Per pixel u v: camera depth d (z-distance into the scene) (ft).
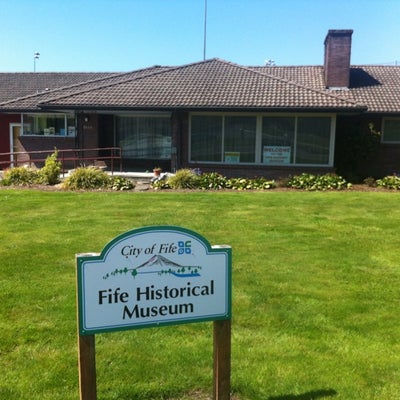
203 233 28.35
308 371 13.25
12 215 33.40
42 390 12.22
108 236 27.27
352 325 16.19
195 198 40.98
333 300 18.28
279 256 23.73
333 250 25.02
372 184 53.26
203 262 11.03
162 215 33.55
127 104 58.08
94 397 10.62
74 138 72.54
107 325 10.50
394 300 18.37
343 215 34.32
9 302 17.60
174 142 59.82
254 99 57.47
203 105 56.65
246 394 12.25
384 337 15.34
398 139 64.75
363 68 75.51
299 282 20.10
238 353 14.21
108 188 49.01
